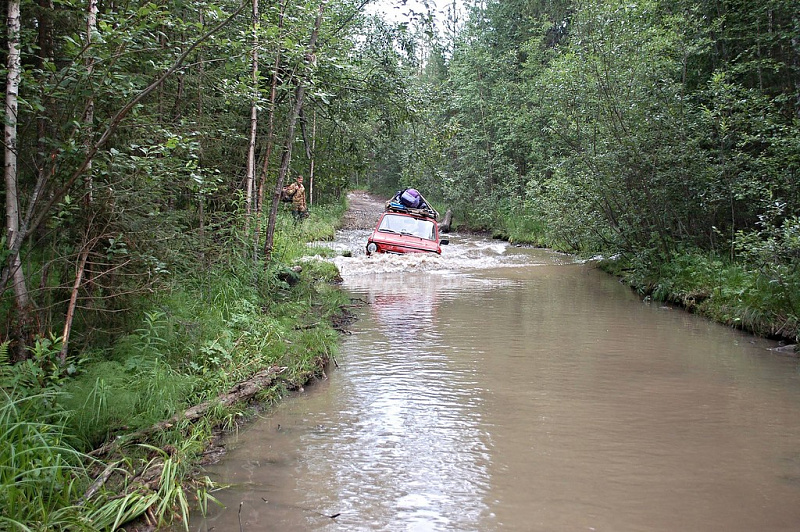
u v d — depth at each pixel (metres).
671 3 13.38
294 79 9.43
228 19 4.95
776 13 11.85
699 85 12.45
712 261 10.12
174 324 5.69
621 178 11.95
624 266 13.49
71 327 5.01
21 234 4.21
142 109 6.25
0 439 3.23
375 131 12.64
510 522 3.24
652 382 5.73
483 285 12.30
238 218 8.38
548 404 5.11
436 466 3.93
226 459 4.07
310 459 4.05
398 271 14.38
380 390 5.50
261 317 7.21
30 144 4.98
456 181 27.94
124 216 5.23
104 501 3.37
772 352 6.91
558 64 14.74
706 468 3.90
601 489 3.61
